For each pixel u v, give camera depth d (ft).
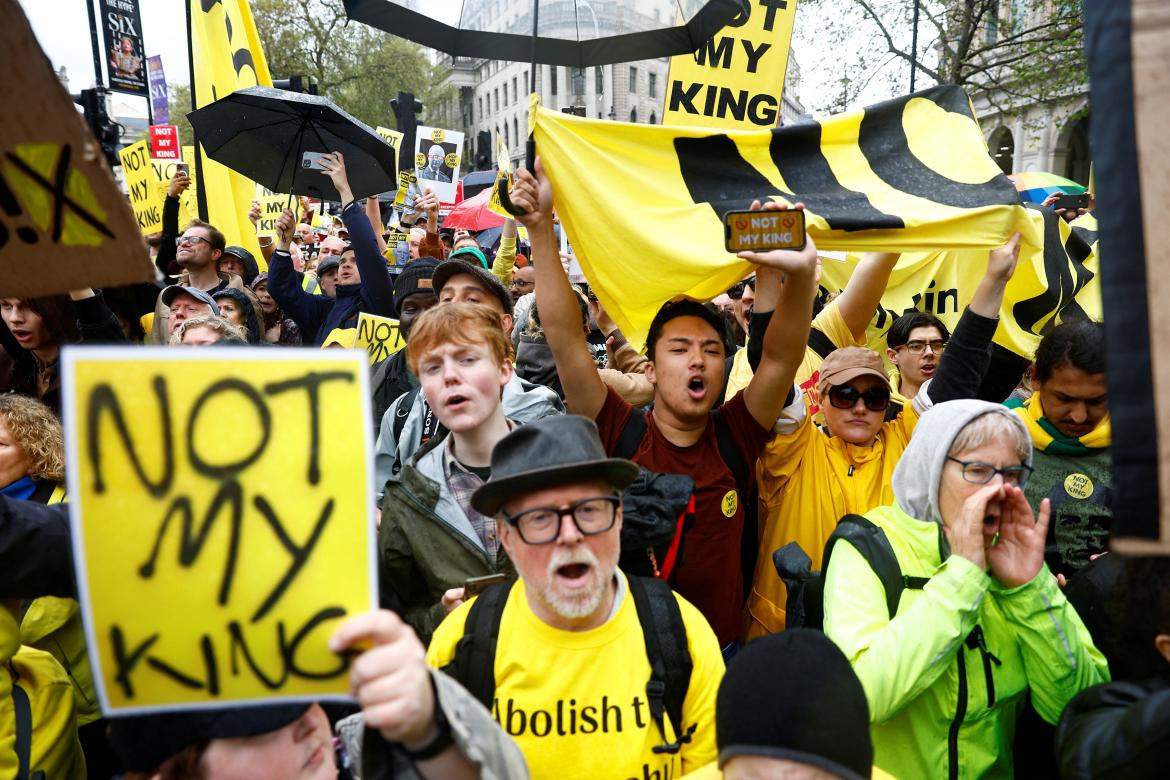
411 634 3.55
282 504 3.49
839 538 6.78
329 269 22.35
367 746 3.90
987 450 6.20
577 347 8.92
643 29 12.46
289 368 3.53
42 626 7.42
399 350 13.03
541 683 5.73
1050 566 8.41
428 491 7.93
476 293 11.55
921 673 5.75
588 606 5.59
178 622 3.39
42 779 6.42
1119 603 5.34
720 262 8.52
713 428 8.91
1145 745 4.17
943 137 9.32
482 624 5.99
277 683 3.47
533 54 10.66
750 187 9.06
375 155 18.12
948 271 13.97
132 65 26.16
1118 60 3.32
